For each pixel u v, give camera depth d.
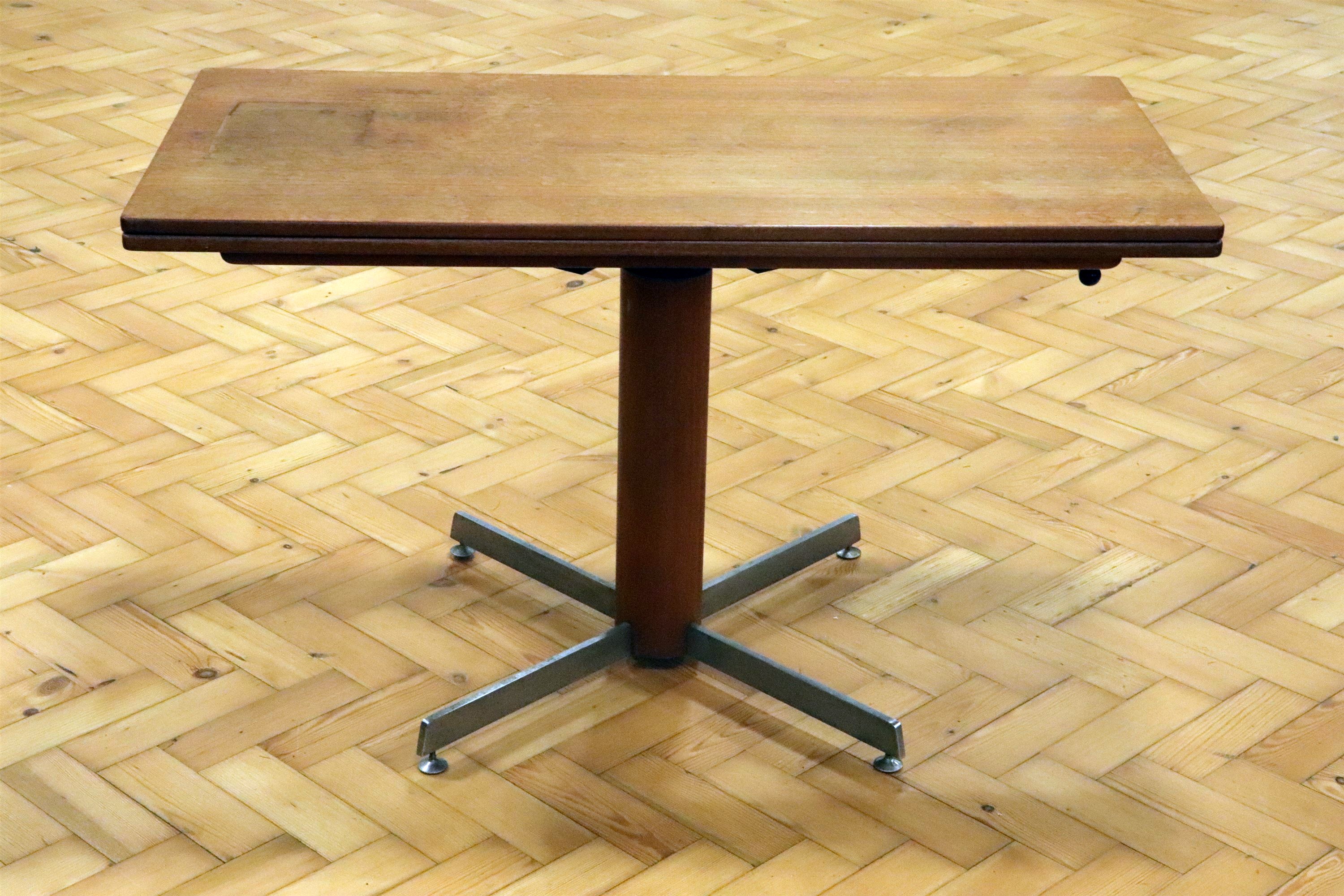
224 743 2.32
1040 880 2.09
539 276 3.93
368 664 2.51
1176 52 5.62
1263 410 3.30
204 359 3.47
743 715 2.41
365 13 5.96
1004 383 3.41
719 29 5.82
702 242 1.84
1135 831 2.17
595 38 5.70
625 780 2.27
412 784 2.25
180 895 2.04
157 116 4.89
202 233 1.82
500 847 2.14
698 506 2.39
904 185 1.98
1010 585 2.72
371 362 3.48
